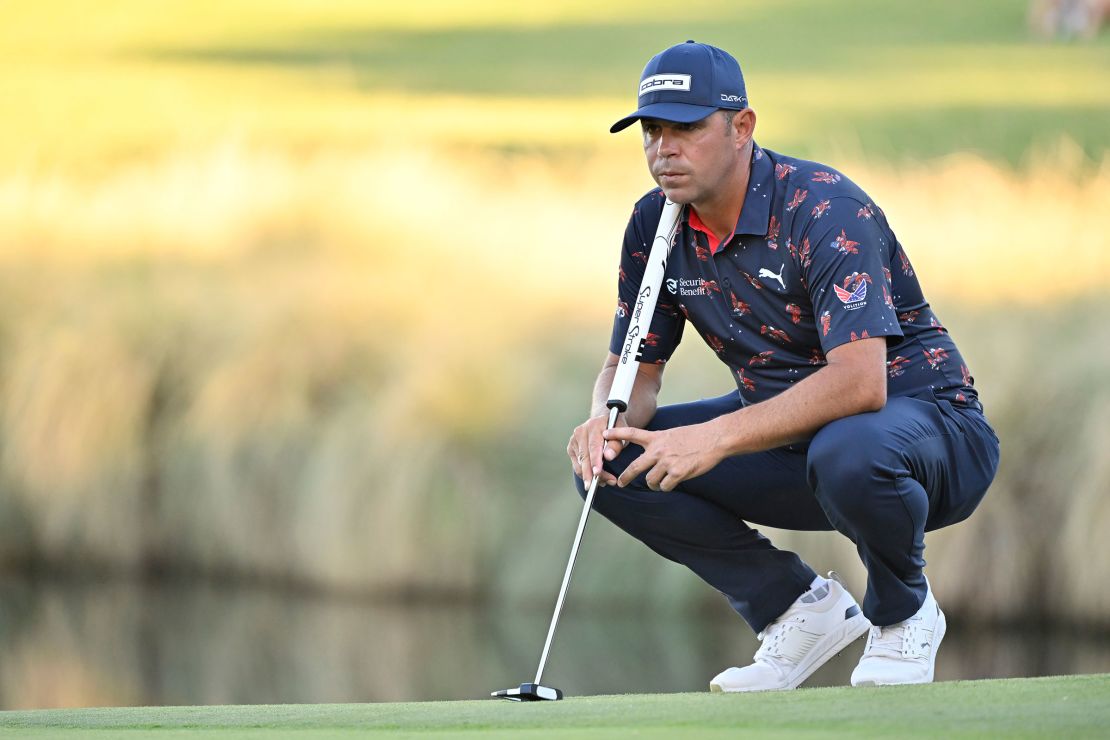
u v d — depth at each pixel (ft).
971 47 214.69
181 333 106.32
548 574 89.97
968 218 102.58
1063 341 87.40
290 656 80.59
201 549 100.78
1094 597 79.36
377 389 99.71
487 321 101.35
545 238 111.86
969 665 73.92
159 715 33.94
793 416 36.68
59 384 105.29
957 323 90.22
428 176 123.95
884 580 37.78
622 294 43.42
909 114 169.17
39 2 246.27
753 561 41.73
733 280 39.11
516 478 93.15
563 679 73.05
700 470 37.45
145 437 104.17
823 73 200.44
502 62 213.66
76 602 94.73
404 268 108.99
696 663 76.07
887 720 28.66
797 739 26.94
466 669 76.48
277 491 98.63
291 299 106.63
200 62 212.23
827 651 41.63
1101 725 27.73
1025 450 82.84
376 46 228.22
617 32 237.04
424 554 93.30
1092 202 105.09
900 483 36.29
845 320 36.50
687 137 37.50
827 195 37.17
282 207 118.52
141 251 116.37
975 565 81.10
